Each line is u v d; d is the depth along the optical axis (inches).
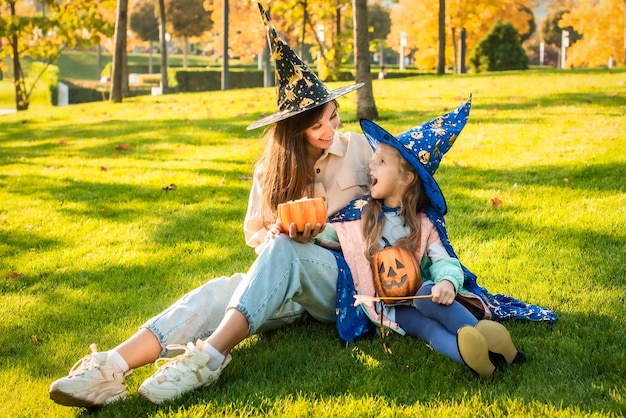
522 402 104.0
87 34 890.1
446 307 121.9
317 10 820.0
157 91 1577.3
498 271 168.7
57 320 158.4
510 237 195.5
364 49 426.3
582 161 277.7
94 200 278.7
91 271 193.9
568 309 142.8
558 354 121.3
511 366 115.9
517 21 1507.1
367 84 429.7
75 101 1798.7
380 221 130.2
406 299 124.3
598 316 137.6
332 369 120.1
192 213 250.4
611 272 162.1
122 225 240.4
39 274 194.7
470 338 108.7
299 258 122.3
